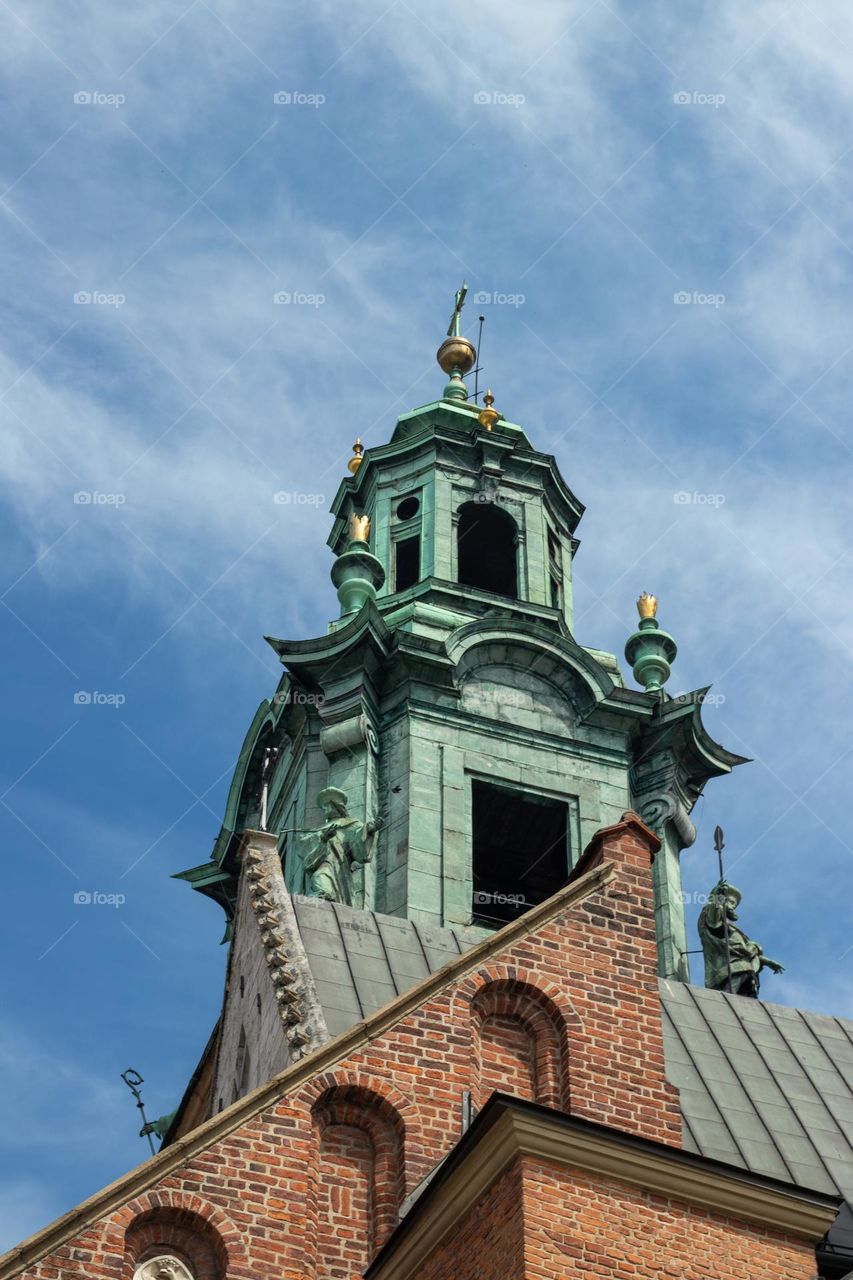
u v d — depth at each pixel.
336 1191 25.86
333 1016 31.31
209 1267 24.50
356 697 47.03
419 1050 26.94
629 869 29.05
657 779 48.41
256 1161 25.33
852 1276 24.59
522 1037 27.59
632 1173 23.53
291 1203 25.16
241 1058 33.31
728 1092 32.41
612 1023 27.62
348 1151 26.19
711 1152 30.45
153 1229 24.55
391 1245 24.55
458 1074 26.89
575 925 28.33
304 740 47.56
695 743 48.72
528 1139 23.33
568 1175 23.36
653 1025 27.77
